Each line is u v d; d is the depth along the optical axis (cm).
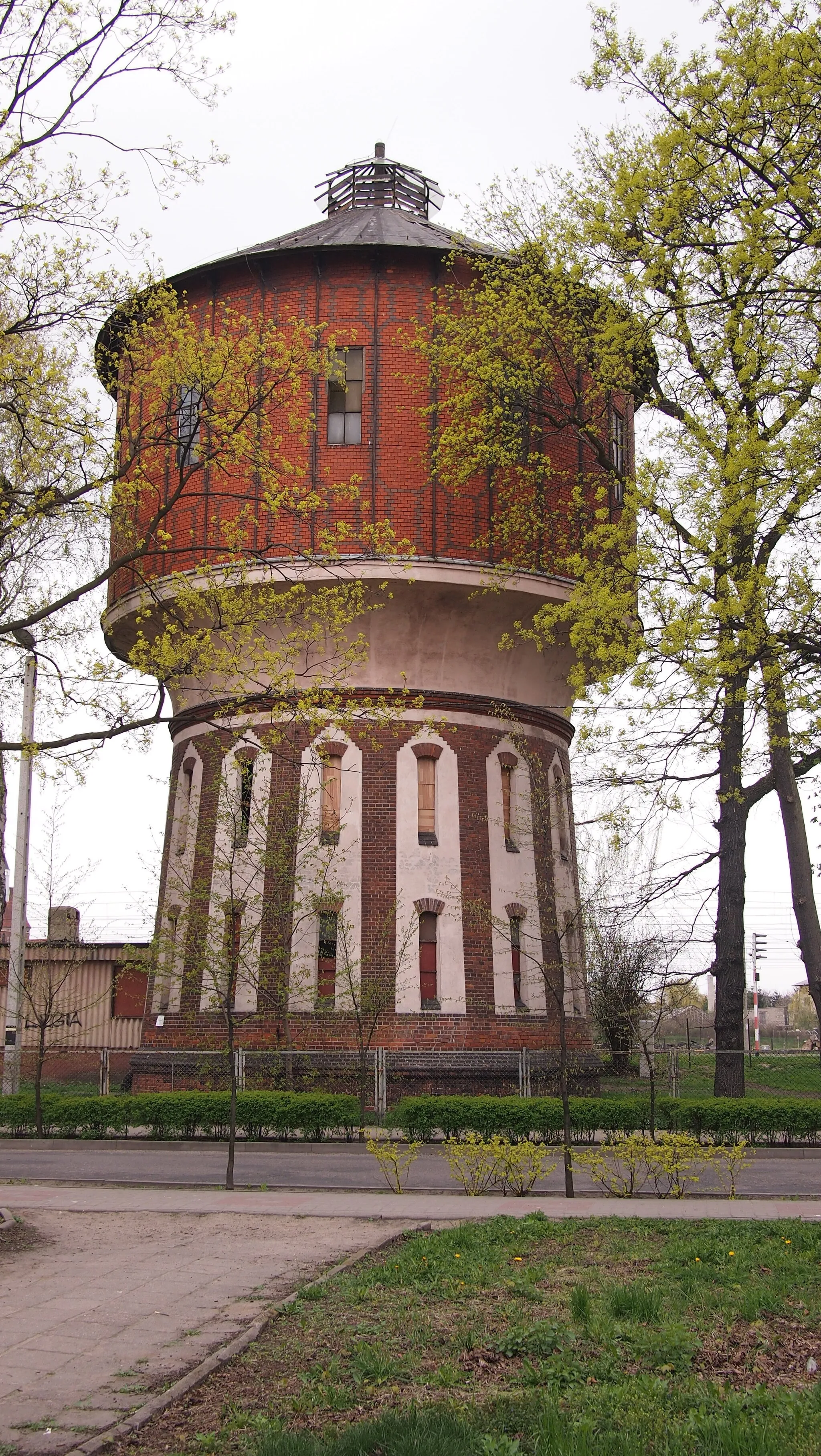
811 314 1645
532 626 3294
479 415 3069
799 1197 1898
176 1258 1317
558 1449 735
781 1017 12900
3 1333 1009
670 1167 1819
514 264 2989
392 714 2258
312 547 3005
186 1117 2825
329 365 2109
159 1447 770
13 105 1567
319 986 3147
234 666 1850
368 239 3434
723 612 1538
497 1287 1154
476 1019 3156
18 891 3453
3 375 1612
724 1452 736
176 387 2028
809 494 1593
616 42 2188
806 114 1661
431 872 3216
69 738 1593
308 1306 1095
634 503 1767
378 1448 751
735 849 2970
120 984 4356
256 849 3127
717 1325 1027
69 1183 2120
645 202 1817
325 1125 2777
